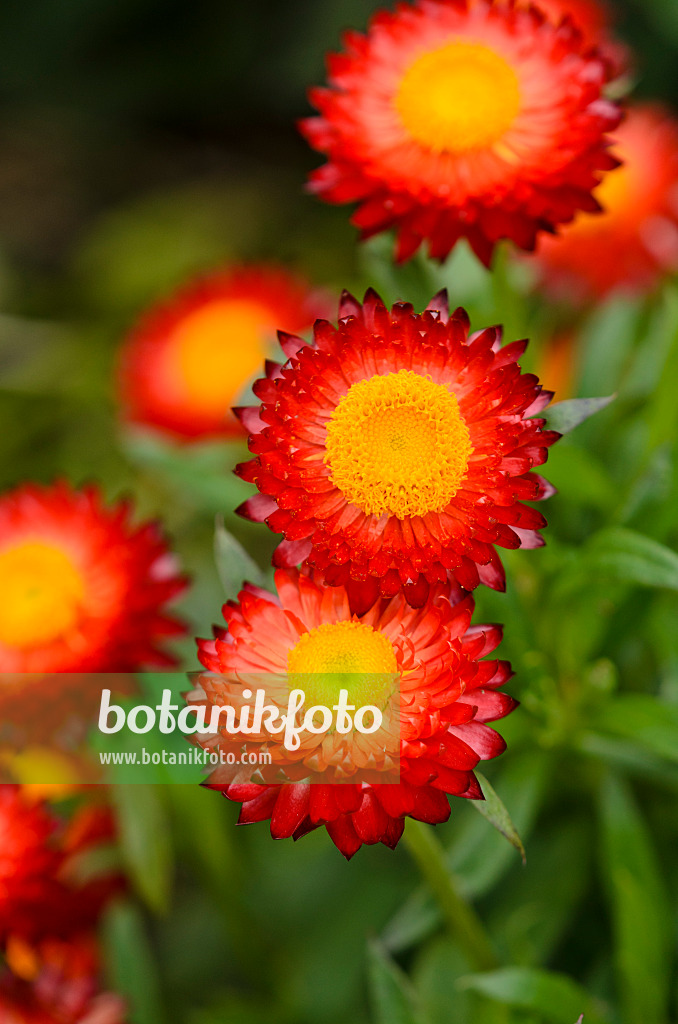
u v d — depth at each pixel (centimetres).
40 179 103
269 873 50
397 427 30
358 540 30
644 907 38
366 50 40
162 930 55
